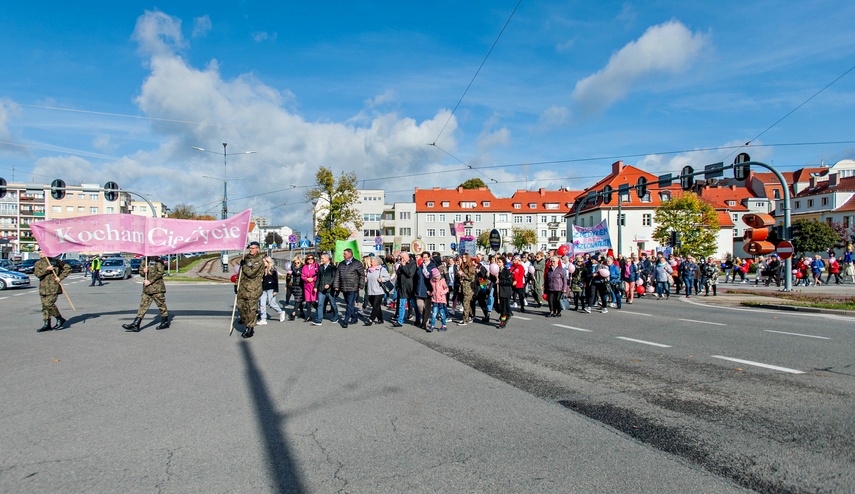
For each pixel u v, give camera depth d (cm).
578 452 435
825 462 411
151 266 1159
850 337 1034
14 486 375
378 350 912
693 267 2189
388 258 1964
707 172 2067
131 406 570
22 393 623
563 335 1085
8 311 1516
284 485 375
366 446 451
